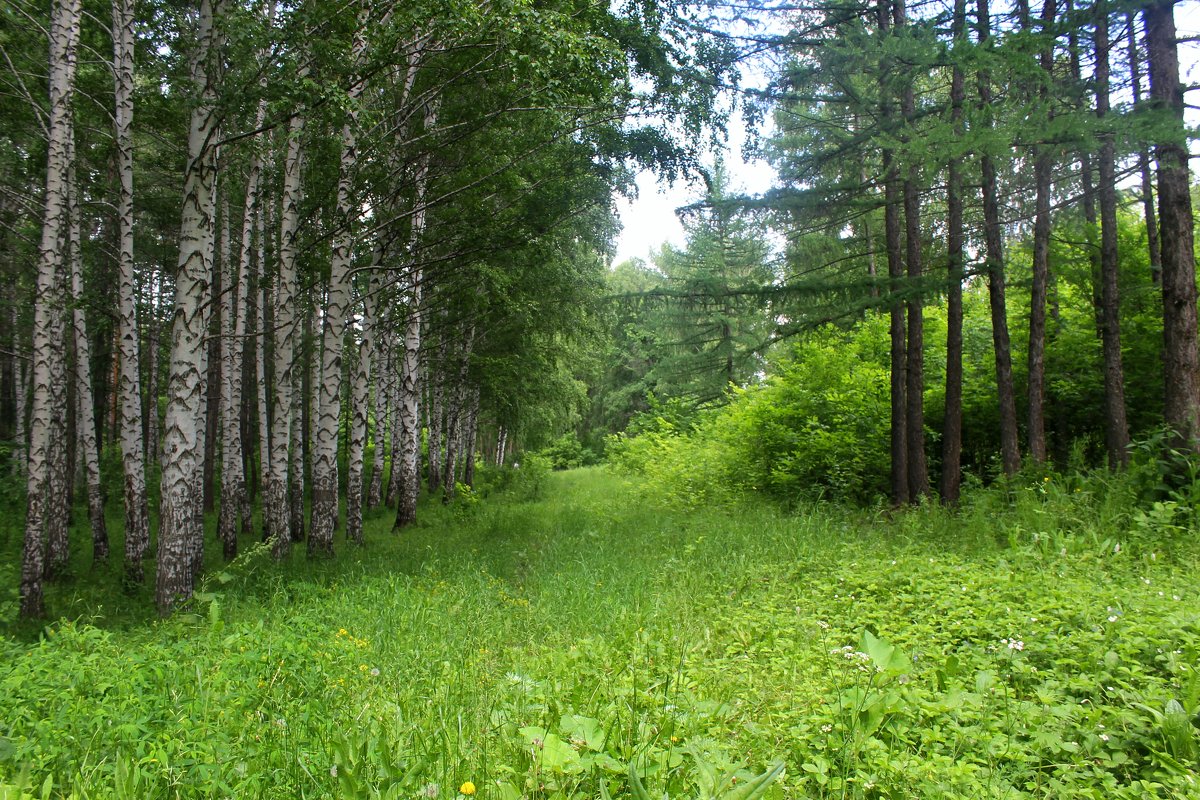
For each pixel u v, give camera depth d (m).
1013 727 3.50
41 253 8.80
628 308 12.45
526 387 22.62
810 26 11.24
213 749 3.23
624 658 4.75
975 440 13.73
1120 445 9.68
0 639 5.40
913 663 4.45
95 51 10.36
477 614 6.54
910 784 3.02
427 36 9.22
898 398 11.69
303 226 11.98
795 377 15.62
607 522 13.41
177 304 8.00
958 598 5.70
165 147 13.78
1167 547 6.74
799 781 3.08
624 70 8.54
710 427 21.67
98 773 3.05
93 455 12.38
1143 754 3.33
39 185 13.44
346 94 7.38
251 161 11.76
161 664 4.35
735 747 3.37
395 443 21.98
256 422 23.08
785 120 12.98
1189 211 8.09
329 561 10.84
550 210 11.64
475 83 10.23
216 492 21.86
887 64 9.82
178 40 9.60
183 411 7.96
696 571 7.97
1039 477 9.73
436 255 13.30
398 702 3.88
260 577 9.02
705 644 5.30
